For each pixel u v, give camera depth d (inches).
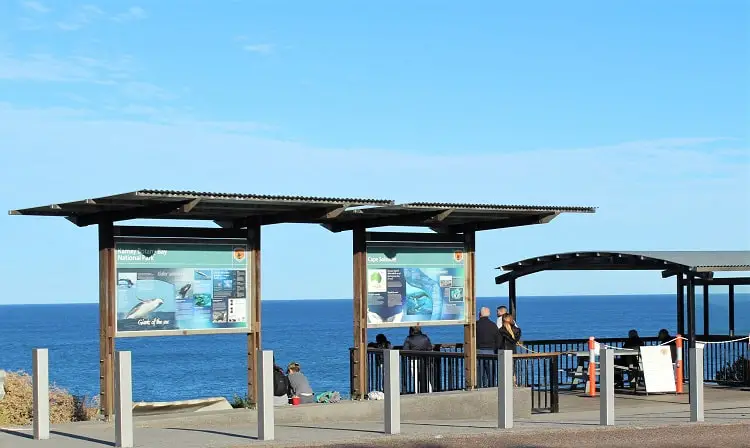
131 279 589.6
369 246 692.1
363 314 682.8
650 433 537.0
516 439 509.7
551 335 3826.3
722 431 547.2
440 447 480.1
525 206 667.4
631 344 866.1
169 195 537.0
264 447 470.3
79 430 530.0
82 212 586.6
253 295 628.7
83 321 7017.7
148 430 542.0
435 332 4284.0
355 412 622.5
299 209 621.6
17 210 570.3
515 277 859.4
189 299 608.4
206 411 588.7
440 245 719.1
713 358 893.8
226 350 3289.9
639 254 787.4
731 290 887.7
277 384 651.5
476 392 658.8
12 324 6314.0
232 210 610.5
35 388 497.0
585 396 792.3
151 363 2652.6
